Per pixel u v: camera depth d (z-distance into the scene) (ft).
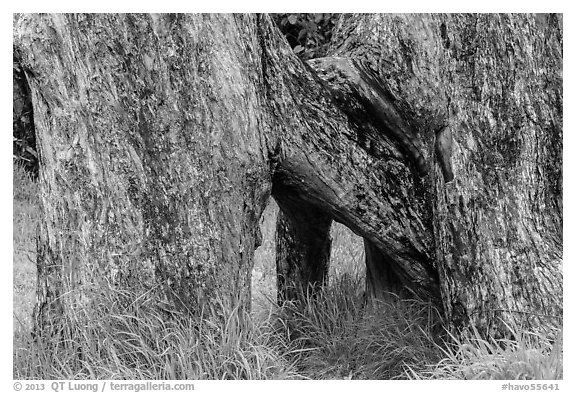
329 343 19.57
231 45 16.26
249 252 17.08
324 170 17.94
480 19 18.42
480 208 17.57
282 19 29.04
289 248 21.80
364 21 18.97
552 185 18.26
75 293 16.11
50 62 15.93
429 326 19.01
